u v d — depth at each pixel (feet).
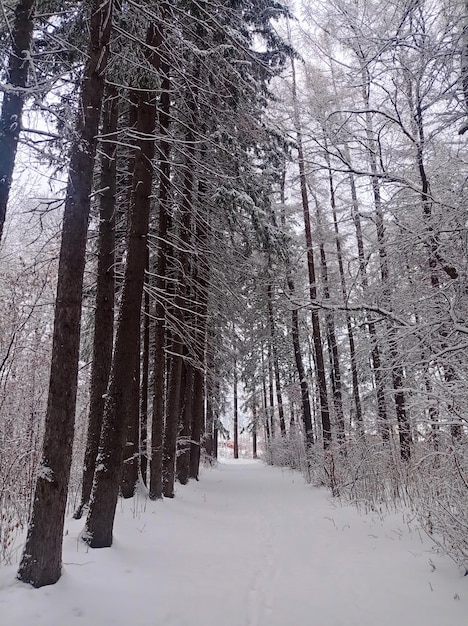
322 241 50.70
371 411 37.01
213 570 19.53
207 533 27.30
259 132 33.22
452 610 14.03
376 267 25.95
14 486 22.48
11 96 16.55
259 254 49.03
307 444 57.77
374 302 25.89
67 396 16.26
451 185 21.81
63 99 19.97
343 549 22.25
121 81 24.61
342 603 15.34
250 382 95.71
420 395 20.56
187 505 37.04
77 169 17.71
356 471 35.04
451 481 17.72
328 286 46.21
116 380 22.09
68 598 14.55
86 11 21.08
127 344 22.90
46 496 15.47
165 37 23.94
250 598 16.12
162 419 35.60
